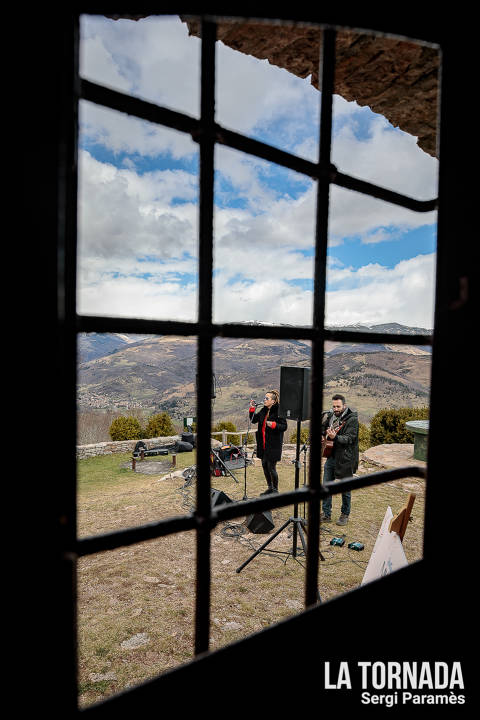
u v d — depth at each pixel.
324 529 5.17
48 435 0.44
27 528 0.43
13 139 0.42
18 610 0.43
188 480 7.54
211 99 0.70
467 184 0.68
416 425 7.68
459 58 0.69
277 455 5.93
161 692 0.52
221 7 0.57
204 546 0.67
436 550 0.72
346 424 5.05
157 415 13.97
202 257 0.70
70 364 0.52
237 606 3.56
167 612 3.49
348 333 0.84
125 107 0.65
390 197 0.97
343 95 1.76
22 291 0.43
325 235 0.83
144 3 0.52
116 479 8.52
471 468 0.68
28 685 0.43
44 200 0.44
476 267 0.66
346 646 0.68
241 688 0.59
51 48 0.44
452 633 0.68
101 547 0.56
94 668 2.79
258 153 0.75
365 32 0.68
